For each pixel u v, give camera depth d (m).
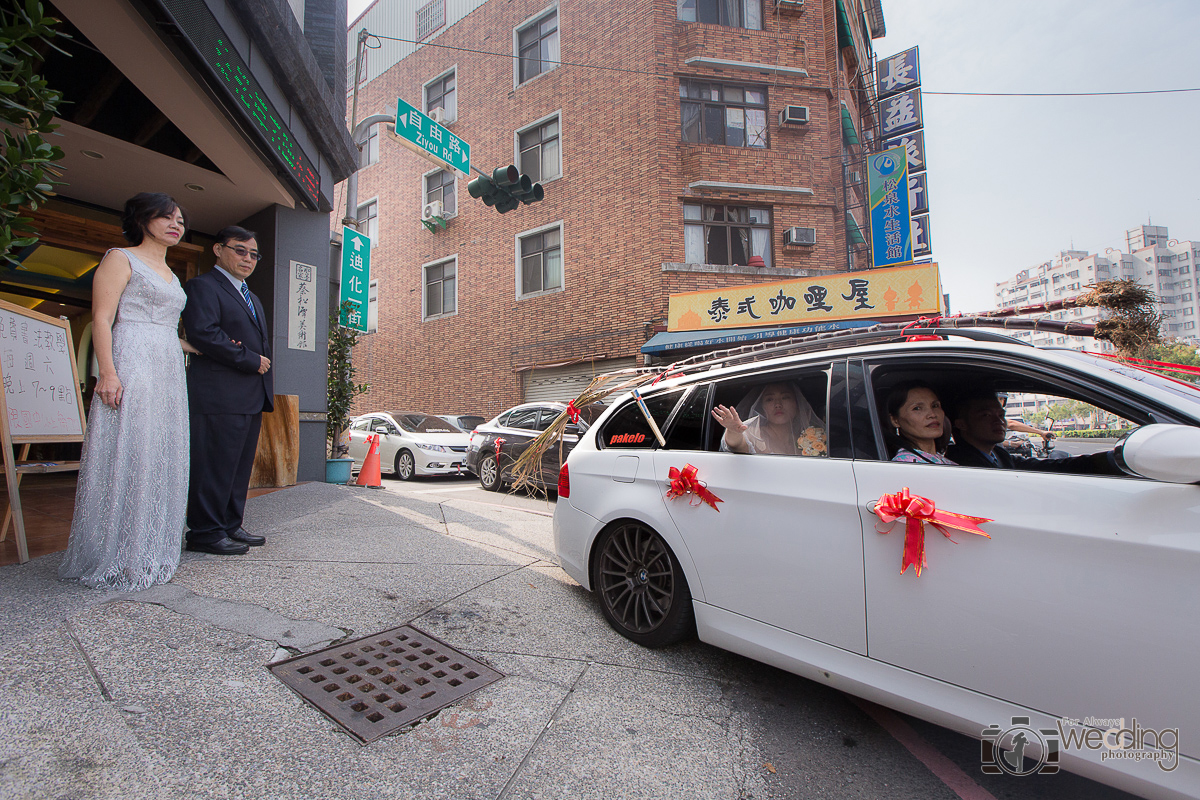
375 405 19.02
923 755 2.16
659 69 13.15
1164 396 1.74
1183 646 1.49
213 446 3.46
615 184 13.60
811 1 14.04
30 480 6.66
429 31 18.08
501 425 9.21
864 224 16.62
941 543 1.90
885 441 2.30
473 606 3.21
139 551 2.80
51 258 7.35
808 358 2.55
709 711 2.37
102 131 5.25
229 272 3.51
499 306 15.69
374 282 19.34
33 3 2.22
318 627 2.66
